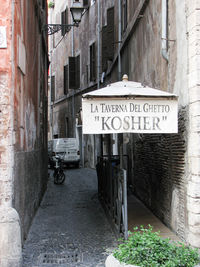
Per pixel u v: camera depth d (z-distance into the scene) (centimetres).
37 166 874
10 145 466
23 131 591
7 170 462
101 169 945
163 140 663
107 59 1571
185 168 530
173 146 592
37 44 916
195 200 488
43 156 1133
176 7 575
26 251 540
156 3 738
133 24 1008
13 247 426
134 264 352
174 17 589
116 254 379
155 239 381
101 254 521
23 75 599
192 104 500
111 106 493
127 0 1179
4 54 473
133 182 1034
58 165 1441
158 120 493
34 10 826
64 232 656
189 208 502
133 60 1075
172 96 493
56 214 823
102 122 492
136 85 566
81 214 819
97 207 903
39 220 759
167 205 641
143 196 880
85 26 2084
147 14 845
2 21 475
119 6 1303
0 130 465
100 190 974
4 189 459
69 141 2109
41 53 1071
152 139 762
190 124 507
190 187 501
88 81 2036
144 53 894
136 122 489
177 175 571
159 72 718
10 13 478
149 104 493
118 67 1341
